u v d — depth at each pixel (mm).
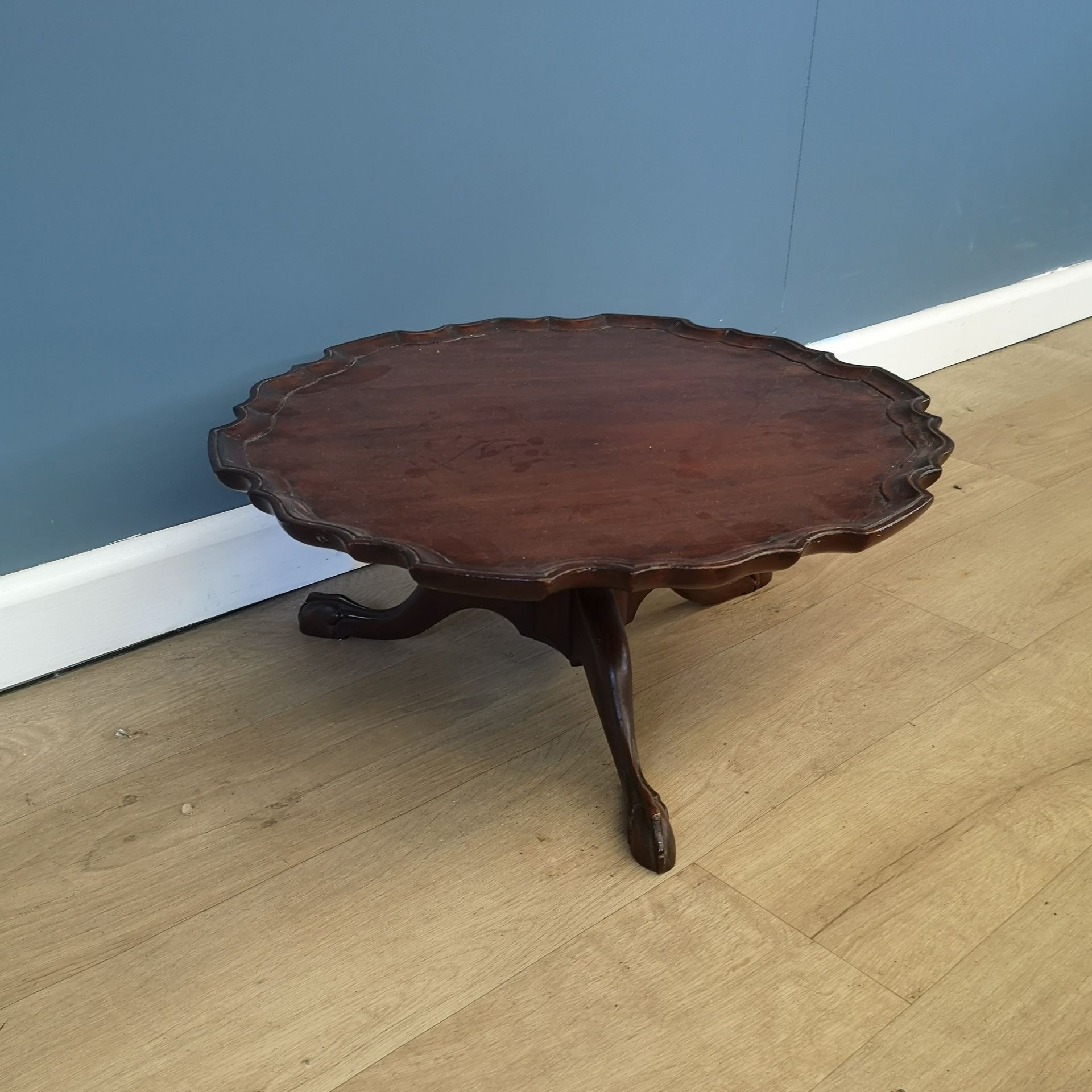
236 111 1282
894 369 2332
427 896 1037
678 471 1062
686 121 1755
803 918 1010
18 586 1315
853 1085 855
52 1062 877
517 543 924
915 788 1174
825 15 1857
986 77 2201
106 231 1244
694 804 1151
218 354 1389
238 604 1515
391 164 1438
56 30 1136
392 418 1182
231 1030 904
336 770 1206
